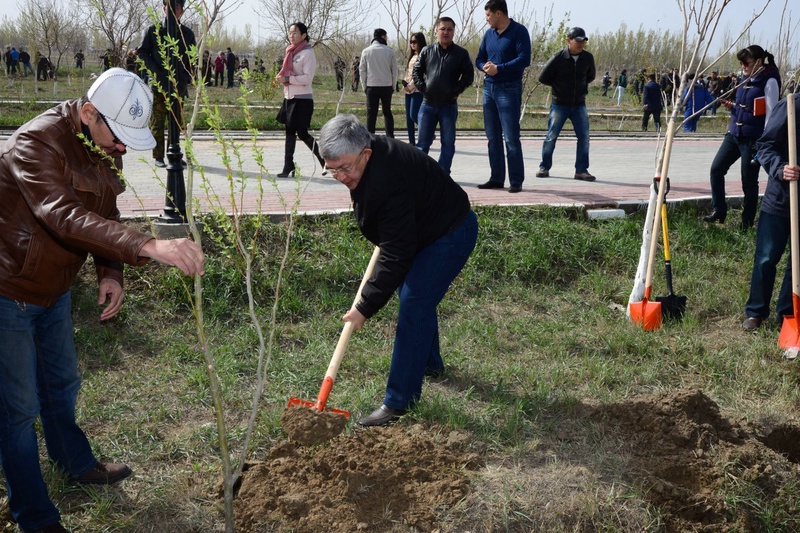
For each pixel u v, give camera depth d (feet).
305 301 18.89
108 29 57.41
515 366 15.89
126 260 8.51
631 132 69.56
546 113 82.74
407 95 37.83
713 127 87.15
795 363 16.89
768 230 18.47
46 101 70.49
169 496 11.10
